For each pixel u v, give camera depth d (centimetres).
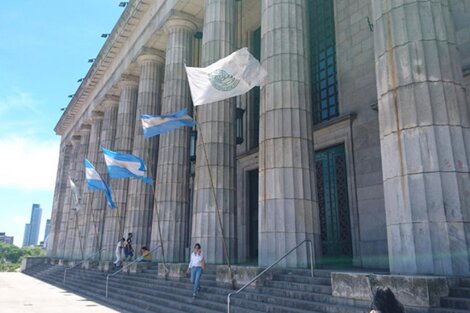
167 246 1898
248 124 2344
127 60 2761
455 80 869
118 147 2728
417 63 871
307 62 1386
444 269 750
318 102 1967
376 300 376
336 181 1778
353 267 1534
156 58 2517
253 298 1037
